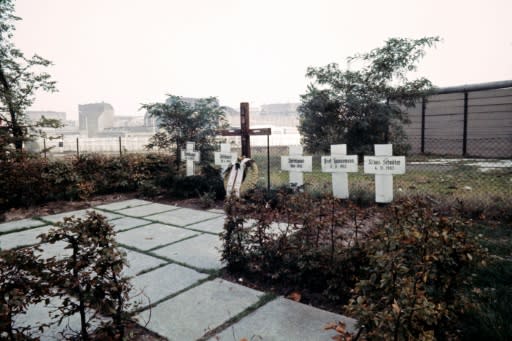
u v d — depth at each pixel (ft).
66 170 29.78
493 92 61.11
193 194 29.99
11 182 26.27
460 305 7.97
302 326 9.36
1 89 36.09
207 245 16.90
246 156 28.45
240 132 28.50
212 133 35.27
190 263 14.44
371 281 7.05
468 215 18.52
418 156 61.67
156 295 11.51
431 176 33.40
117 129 245.86
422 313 5.92
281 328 9.27
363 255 10.39
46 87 39.17
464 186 26.89
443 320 7.59
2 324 6.70
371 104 49.34
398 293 6.45
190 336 9.05
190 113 34.96
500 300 9.38
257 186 27.09
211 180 29.63
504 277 10.91
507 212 17.95
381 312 5.99
